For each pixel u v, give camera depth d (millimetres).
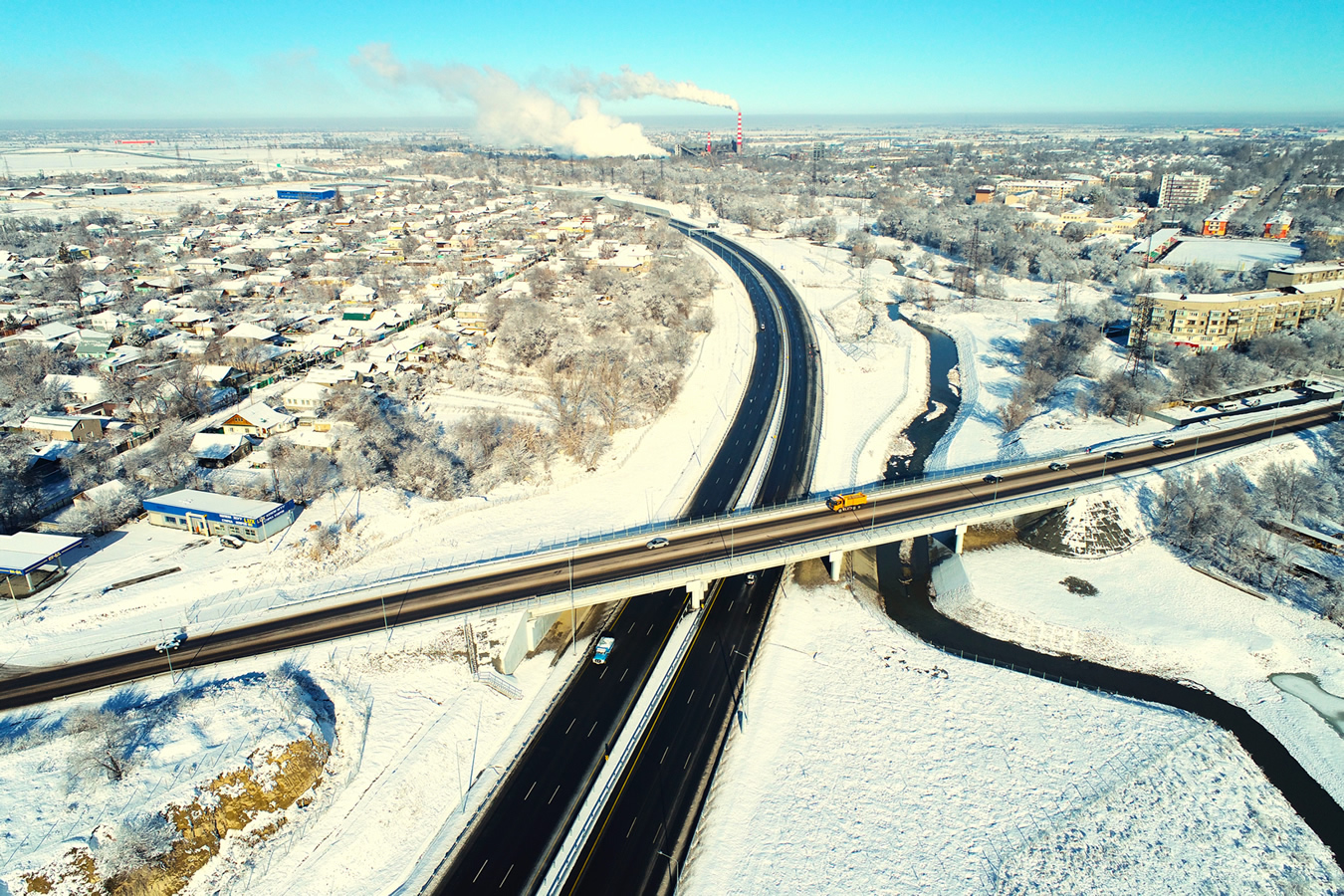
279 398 157875
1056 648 97750
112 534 110375
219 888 63562
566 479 134250
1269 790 76562
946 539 121312
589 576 96688
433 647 89188
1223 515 113500
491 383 175750
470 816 71812
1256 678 92062
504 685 87625
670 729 83250
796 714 85750
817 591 108938
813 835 70750
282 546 106062
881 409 174500
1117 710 86312
